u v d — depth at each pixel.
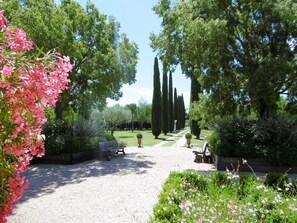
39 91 2.65
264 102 13.06
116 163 13.48
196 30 11.87
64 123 14.30
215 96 12.95
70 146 13.29
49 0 14.88
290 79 12.45
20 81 2.58
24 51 2.83
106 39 17.09
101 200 7.41
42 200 7.47
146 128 66.19
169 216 4.09
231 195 5.61
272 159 11.49
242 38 13.61
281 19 12.43
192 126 31.06
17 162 3.01
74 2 16.72
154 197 7.62
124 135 39.78
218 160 12.05
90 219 6.00
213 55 12.04
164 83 38.34
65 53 14.14
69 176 10.62
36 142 3.01
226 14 12.92
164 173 11.01
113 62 16.36
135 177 10.26
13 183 2.94
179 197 4.88
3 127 2.61
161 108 35.50
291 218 4.26
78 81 17.09
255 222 4.22
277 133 11.76
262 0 12.59
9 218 6.10
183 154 16.75
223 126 12.24
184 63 14.18
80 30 16.52
